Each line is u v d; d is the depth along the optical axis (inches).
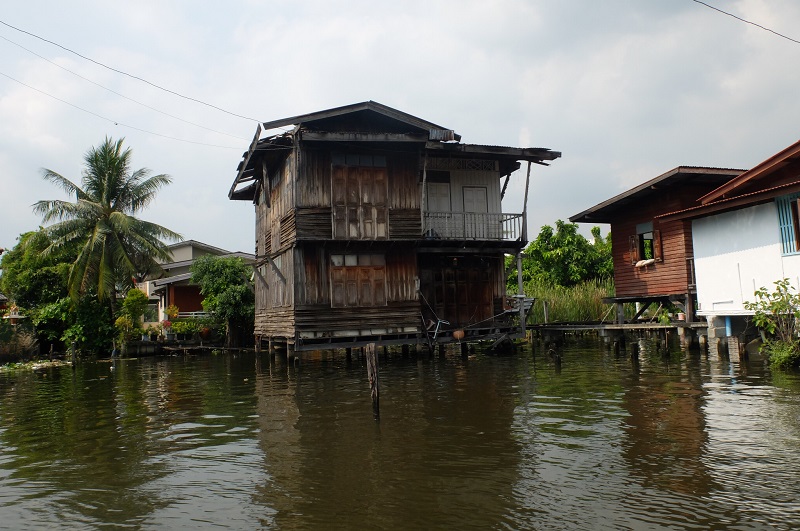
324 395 501.4
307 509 231.0
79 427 404.8
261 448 325.7
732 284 622.2
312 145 733.9
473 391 489.1
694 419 345.1
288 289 761.0
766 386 436.8
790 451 275.0
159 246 1157.7
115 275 1093.1
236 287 1129.4
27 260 1165.1
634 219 870.4
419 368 679.1
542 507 223.3
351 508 230.2
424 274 843.4
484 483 252.5
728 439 298.8
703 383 469.4
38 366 906.7
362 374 645.3
